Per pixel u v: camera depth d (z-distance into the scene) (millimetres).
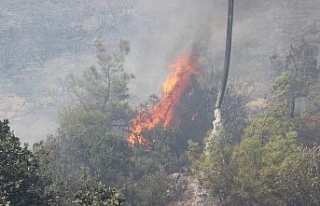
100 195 38719
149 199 71500
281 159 65438
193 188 76188
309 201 62469
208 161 69625
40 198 43156
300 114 91375
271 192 63875
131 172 79062
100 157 76875
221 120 90812
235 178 67625
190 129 97438
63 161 79688
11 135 45188
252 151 67250
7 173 40781
